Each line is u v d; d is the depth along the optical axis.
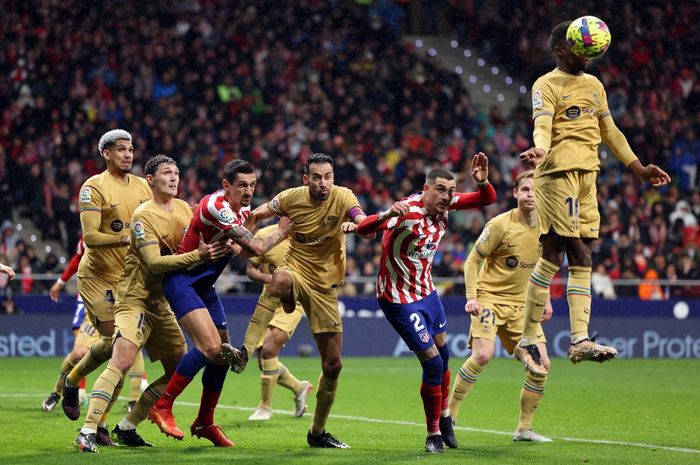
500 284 17.52
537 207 14.25
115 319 14.97
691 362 36.81
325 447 15.03
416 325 14.34
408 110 48.94
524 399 16.02
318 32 51.38
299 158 44.03
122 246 15.77
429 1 57.69
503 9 57.41
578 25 13.64
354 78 49.84
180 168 41.88
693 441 16.20
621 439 16.44
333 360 14.90
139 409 14.98
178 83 46.03
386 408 21.59
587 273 14.26
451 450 14.74
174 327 15.27
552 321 38.31
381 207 42.62
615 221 42.66
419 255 14.44
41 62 44.53
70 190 39.81
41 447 14.60
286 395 24.27
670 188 46.03
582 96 13.95
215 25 48.84
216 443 14.95
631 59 52.38
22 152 41.19
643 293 39.62
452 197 14.21
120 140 17.19
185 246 14.60
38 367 31.06
